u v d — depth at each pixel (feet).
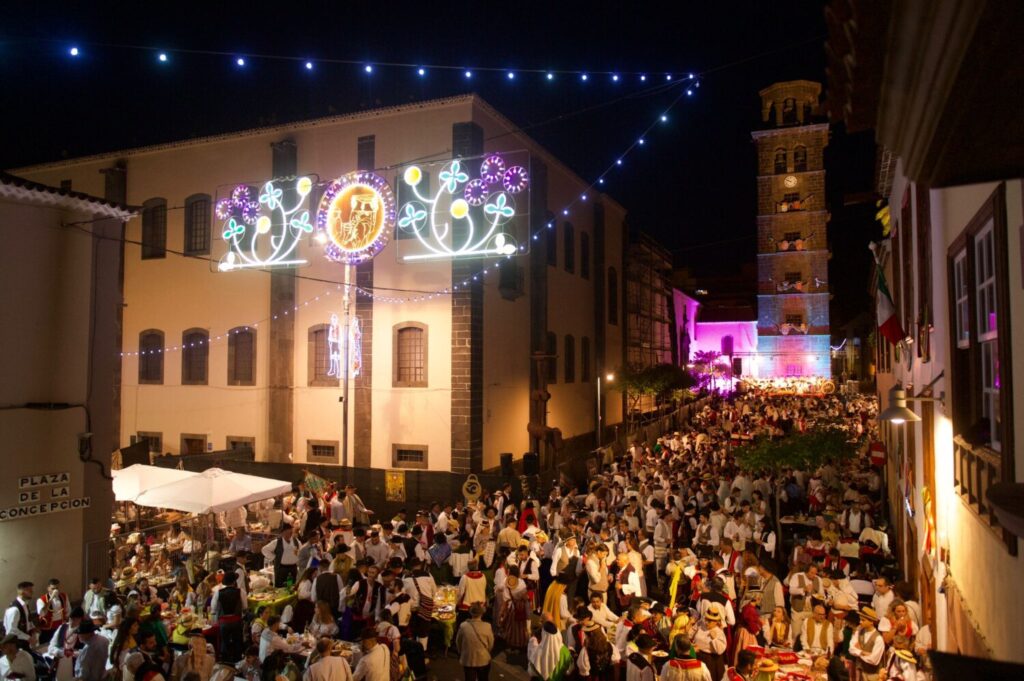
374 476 82.94
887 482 70.54
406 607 39.27
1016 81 6.09
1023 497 7.04
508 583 44.19
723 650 33.14
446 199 82.28
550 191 107.04
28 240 47.55
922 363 34.32
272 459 88.17
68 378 49.26
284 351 88.58
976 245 20.63
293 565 49.73
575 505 63.57
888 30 6.59
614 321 139.74
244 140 92.68
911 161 8.02
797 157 217.36
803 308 213.66
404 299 84.07
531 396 96.78
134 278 98.78
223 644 38.75
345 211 83.41
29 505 46.29
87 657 33.04
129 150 98.68
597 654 34.12
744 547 47.47
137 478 58.54
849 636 32.24
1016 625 15.44
